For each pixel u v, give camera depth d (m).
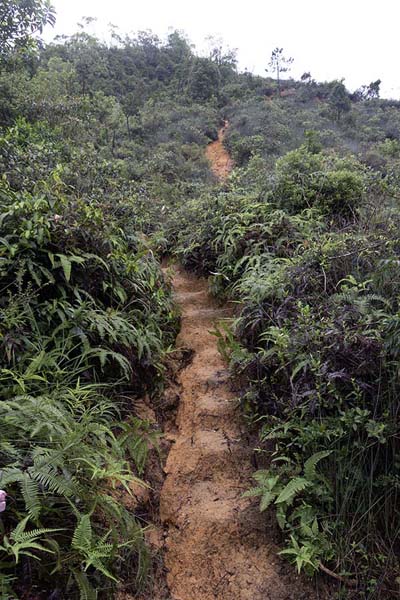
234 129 24.56
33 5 6.58
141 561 1.86
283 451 2.32
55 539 1.69
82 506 1.80
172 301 4.14
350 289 2.76
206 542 2.07
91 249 3.17
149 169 11.67
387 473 2.02
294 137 20.53
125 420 2.72
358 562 1.87
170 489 2.40
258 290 3.14
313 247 3.39
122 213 4.65
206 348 3.58
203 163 19.06
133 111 24.09
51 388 2.37
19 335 2.41
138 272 3.52
